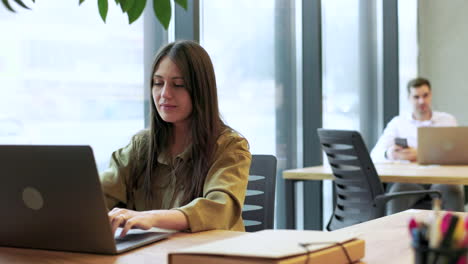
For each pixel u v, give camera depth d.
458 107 6.30
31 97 2.63
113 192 1.97
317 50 4.68
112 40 3.05
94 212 1.35
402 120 4.88
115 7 3.06
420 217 1.81
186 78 1.88
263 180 2.23
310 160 4.73
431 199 3.79
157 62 1.92
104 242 1.37
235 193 1.76
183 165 1.89
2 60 2.50
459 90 6.29
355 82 5.56
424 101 4.81
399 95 6.14
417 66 6.41
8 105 2.53
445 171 3.70
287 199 3.93
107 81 3.02
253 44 4.23
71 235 1.41
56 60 2.75
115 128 3.07
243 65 4.12
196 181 1.85
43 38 2.68
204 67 1.91
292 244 1.17
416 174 3.56
